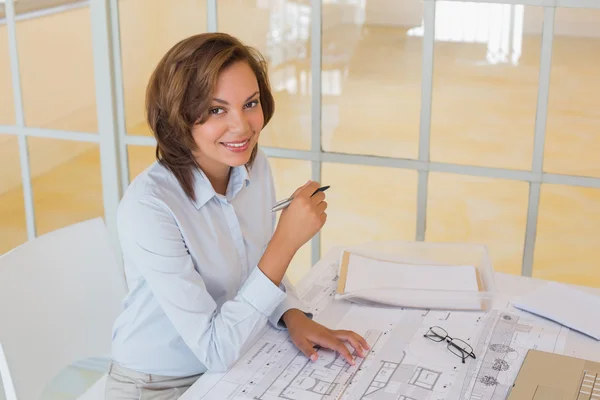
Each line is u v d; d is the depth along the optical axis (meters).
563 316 1.48
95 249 1.75
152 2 2.38
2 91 2.64
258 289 1.37
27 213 2.76
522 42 2.06
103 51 2.46
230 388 1.28
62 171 2.66
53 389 1.94
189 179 1.47
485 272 1.64
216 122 1.38
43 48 2.55
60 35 2.51
